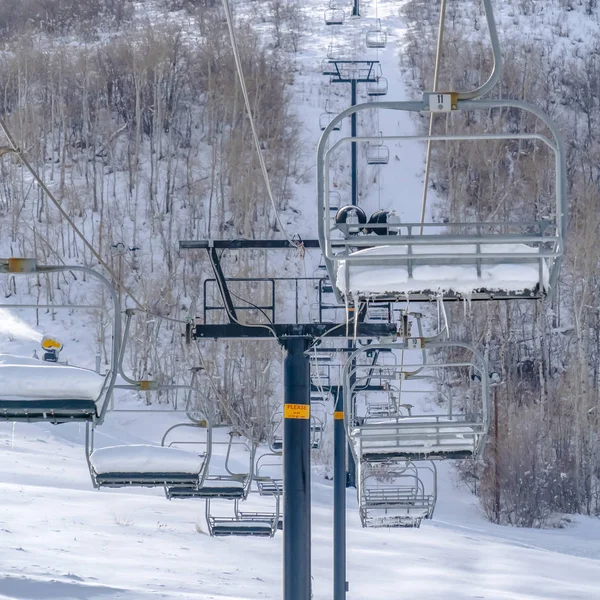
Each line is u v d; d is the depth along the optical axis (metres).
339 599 57.75
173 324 164.38
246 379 145.38
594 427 148.62
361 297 22.88
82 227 190.12
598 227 175.88
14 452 117.56
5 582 51.75
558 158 20.61
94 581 56.53
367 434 35.09
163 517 87.56
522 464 127.38
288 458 37.59
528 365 166.25
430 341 32.28
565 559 88.69
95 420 24.83
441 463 138.25
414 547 85.69
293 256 171.12
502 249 22.34
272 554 75.88
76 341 164.25
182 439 140.00
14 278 178.00
